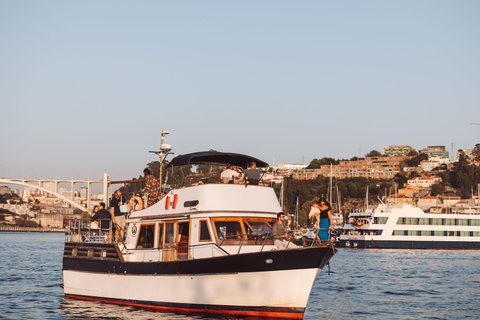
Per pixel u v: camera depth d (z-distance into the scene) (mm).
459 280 38125
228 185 18844
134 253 20875
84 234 23875
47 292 28094
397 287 33281
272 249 18172
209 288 17703
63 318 19359
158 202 20391
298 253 16625
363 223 94125
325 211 17562
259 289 17062
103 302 21531
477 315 23156
